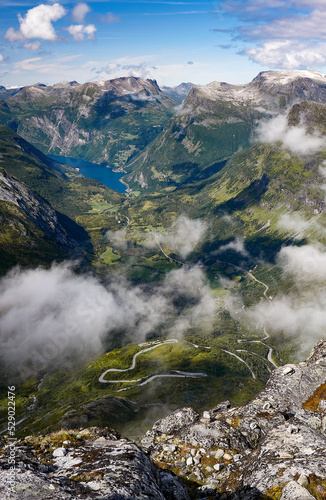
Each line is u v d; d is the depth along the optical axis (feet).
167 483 60.08
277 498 46.96
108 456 49.24
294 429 65.10
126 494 39.86
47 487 37.88
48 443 53.42
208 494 61.26
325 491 45.65
